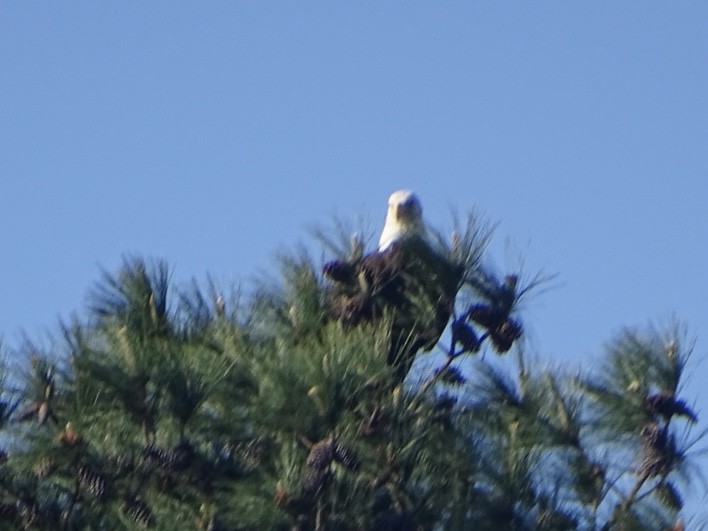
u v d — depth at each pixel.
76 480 15.71
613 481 16.09
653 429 16.03
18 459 15.70
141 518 15.57
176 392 15.69
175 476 15.66
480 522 15.79
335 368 15.56
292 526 15.29
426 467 15.80
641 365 16.20
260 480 15.48
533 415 16.22
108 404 15.74
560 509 15.98
